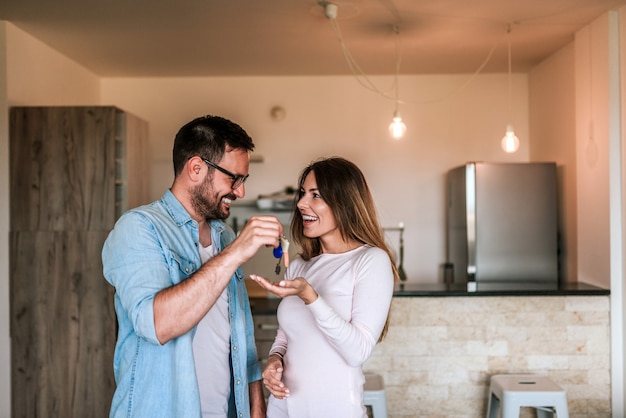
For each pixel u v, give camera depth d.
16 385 3.60
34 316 3.60
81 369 3.59
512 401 2.95
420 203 5.23
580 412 3.48
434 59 4.66
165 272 1.41
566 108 4.34
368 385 3.07
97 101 5.14
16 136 3.61
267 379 1.70
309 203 1.82
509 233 4.41
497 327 3.49
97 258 3.59
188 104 5.24
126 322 1.47
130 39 4.01
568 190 4.36
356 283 1.72
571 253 4.35
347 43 4.16
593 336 3.50
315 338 1.72
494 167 4.42
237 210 5.19
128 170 3.88
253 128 5.26
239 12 3.45
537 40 4.14
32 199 3.61
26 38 3.83
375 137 5.25
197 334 1.54
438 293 3.46
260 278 1.45
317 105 5.25
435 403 3.48
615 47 3.48
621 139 3.49
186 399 1.41
